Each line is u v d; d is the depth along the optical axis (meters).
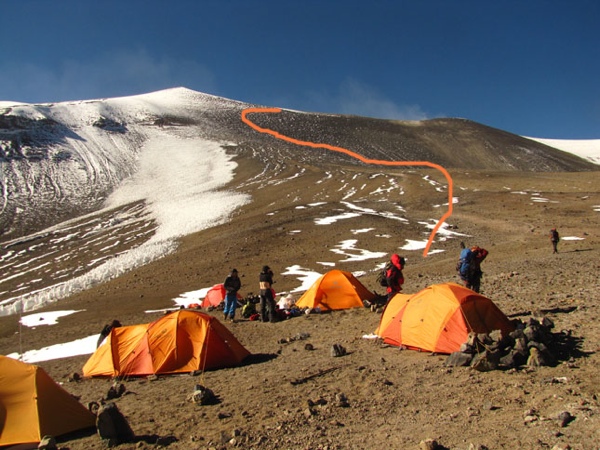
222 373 10.20
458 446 5.45
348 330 13.35
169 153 109.69
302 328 14.47
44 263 45.22
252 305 17.62
